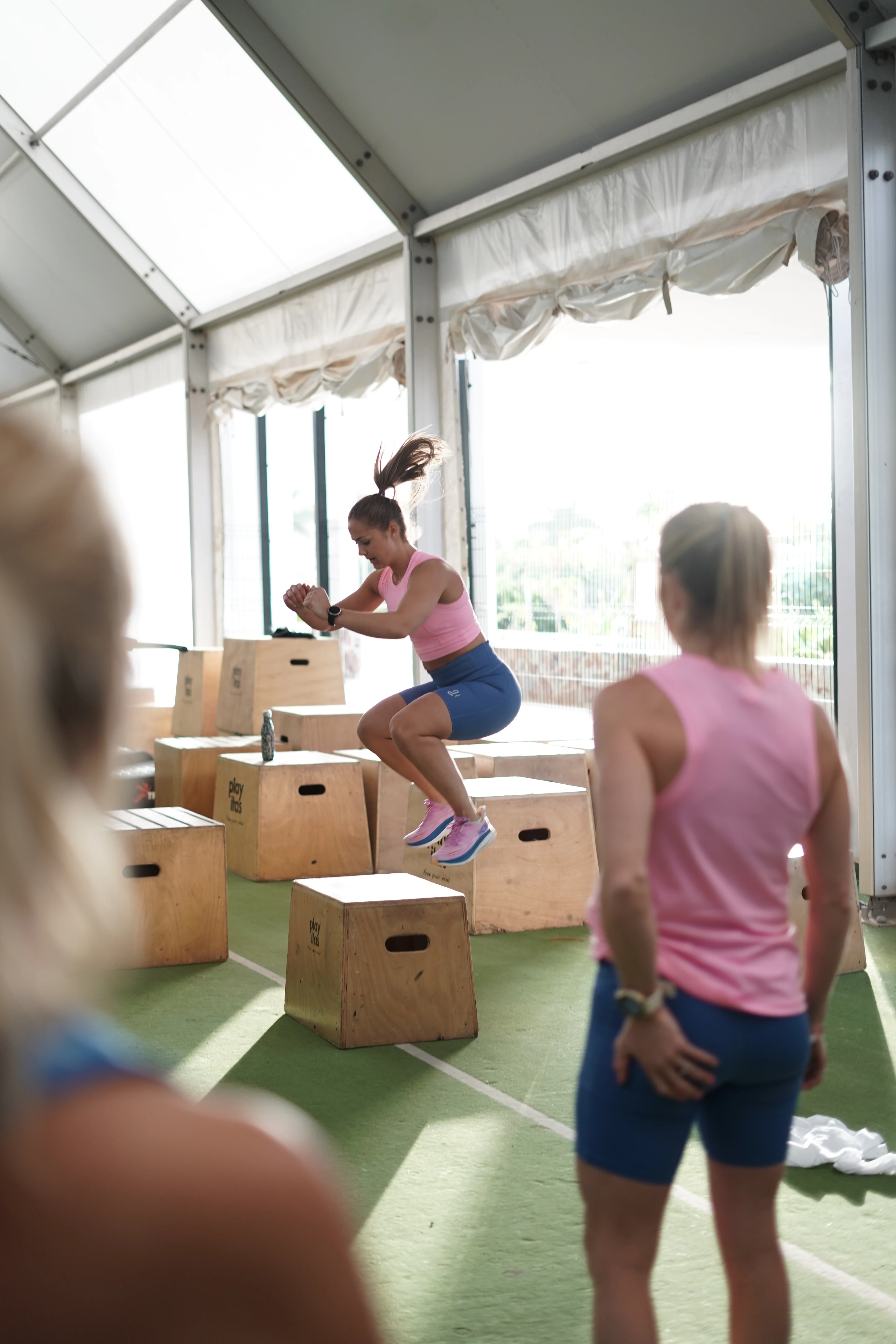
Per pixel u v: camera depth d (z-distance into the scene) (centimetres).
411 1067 349
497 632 773
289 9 683
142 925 455
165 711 1002
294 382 923
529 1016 396
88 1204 33
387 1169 280
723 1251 160
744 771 149
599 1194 153
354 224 816
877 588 498
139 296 1080
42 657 35
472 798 504
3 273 1230
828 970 168
